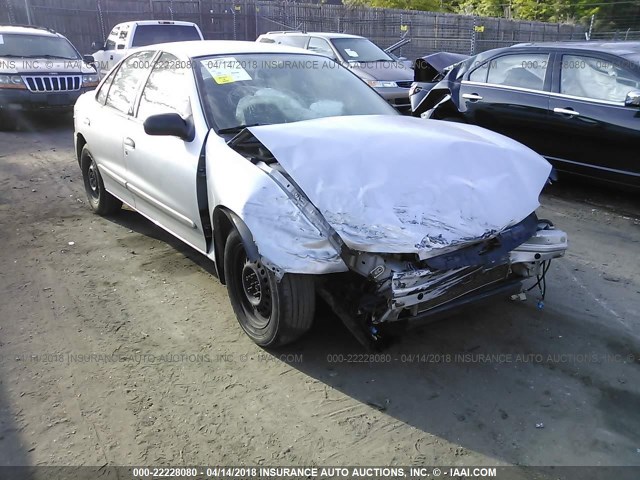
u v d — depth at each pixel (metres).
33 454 2.66
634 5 32.12
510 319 3.79
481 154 3.34
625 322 3.75
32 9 18.33
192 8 20.59
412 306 2.96
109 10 19.59
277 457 2.63
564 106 6.26
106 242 5.24
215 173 3.51
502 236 3.05
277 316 3.18
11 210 6.16
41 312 3.94
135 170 4.66
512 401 2.99
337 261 2.89
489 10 34.69
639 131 5.64
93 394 3.07
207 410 2.95
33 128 11.23
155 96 4.53
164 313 3.92
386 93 10.51
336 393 3.07
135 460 2.62
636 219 5.77
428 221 2.89
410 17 21.64
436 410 2.93
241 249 3.41
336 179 3.02
